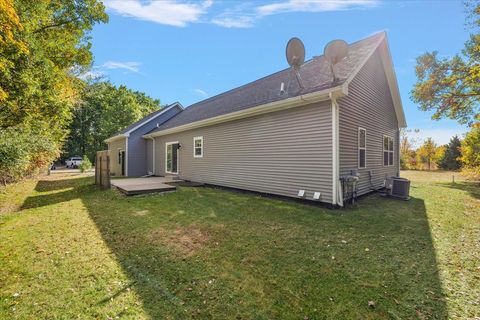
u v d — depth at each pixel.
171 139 13.72
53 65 7.45
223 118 9.02
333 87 5.67
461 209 6.16
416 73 12.38
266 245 3.76
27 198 8.11
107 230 4.52
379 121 9.18
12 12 4.85
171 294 2.48
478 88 11.03
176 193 8.55
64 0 7.98
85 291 2.54
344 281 2.73
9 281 2.76
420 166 24.48
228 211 5.88
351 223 4.87
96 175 10.73
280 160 7.40
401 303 2.33
